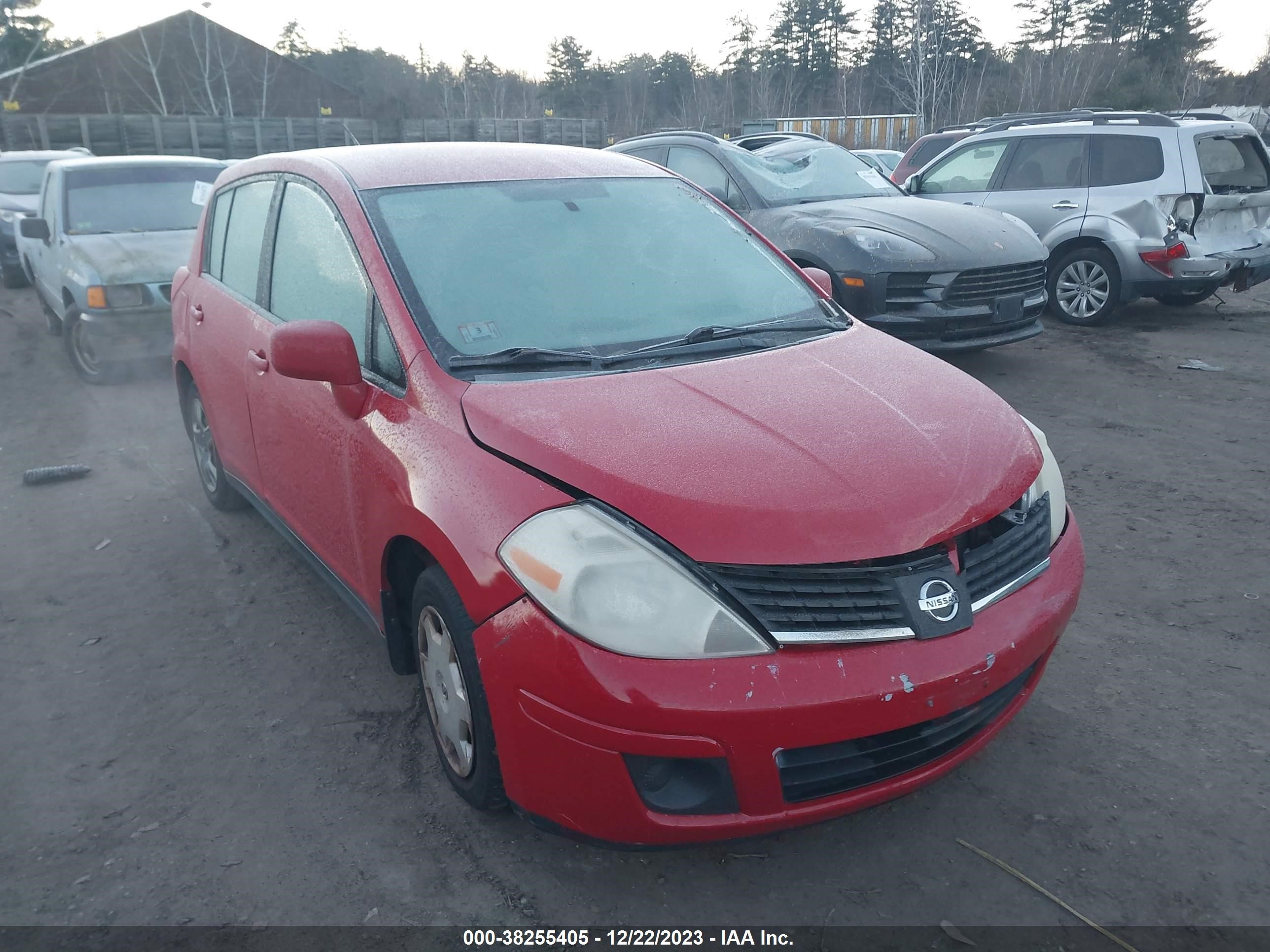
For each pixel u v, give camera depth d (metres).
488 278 3.11
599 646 2.17
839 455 2.44
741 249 3.69
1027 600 2.49
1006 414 2.89
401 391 2.85
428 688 2.83
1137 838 2.61
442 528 2.46
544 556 2.25
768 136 9.52
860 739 2.24
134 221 8.30
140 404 7.33
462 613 2.48
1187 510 4.78
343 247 3.25
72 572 4.41
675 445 2.43
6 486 5.60
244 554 4.56
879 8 55.78
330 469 3.17
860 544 2.24
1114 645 3.56
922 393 2.85
